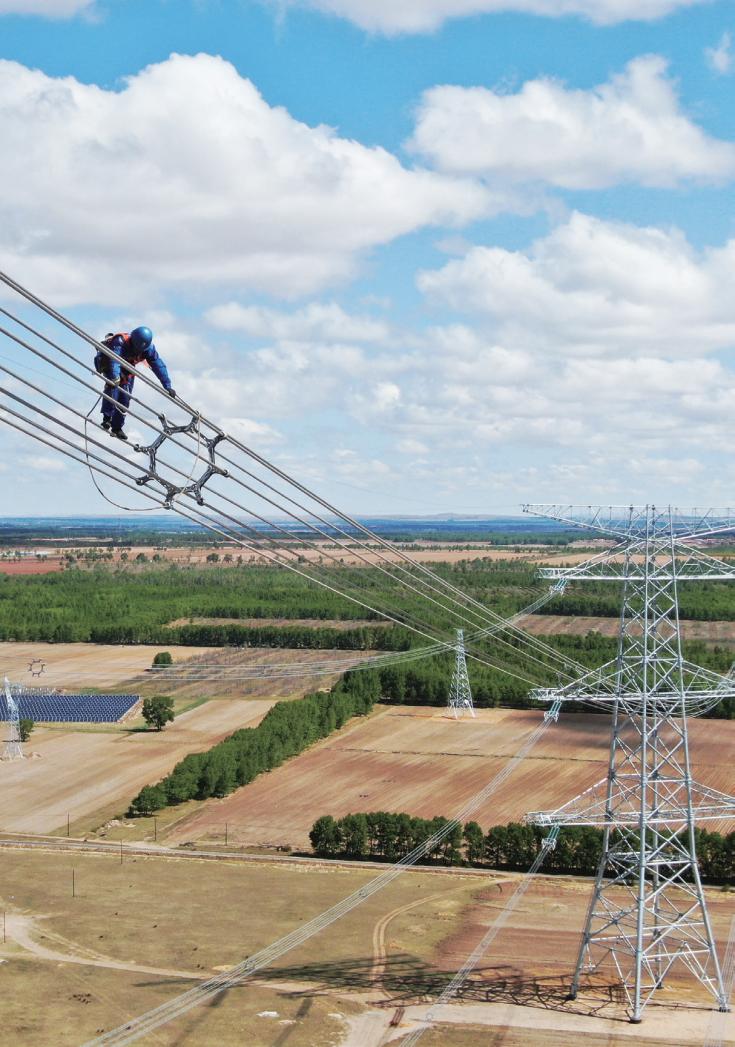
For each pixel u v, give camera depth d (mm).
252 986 95188
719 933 107812
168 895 117375
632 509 92000
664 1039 85312
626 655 95750
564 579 94688
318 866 127375
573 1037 85812
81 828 141250
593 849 125125
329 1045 84875
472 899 117188
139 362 50719
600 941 97562
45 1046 84062
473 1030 87188
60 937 106000
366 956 102000
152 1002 91938
